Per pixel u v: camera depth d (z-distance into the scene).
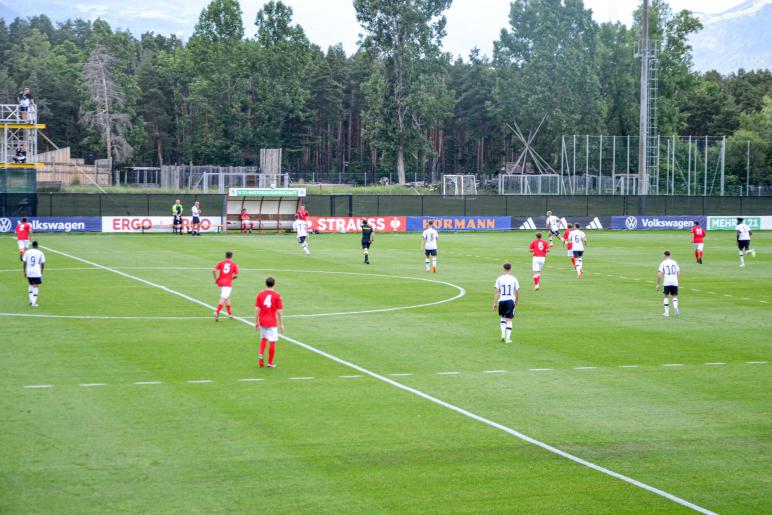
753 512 12.22
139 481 13.06
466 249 54.81
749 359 22.50
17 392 18.17
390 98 115.06
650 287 36.66
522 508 12.25
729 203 86.69
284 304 30.83
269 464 13.92
